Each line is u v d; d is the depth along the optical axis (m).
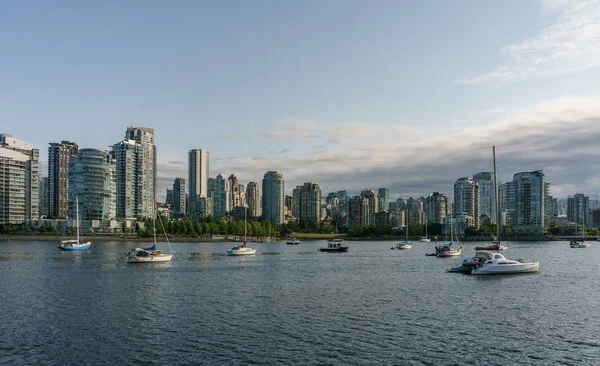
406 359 51.25
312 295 90.25
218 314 72.69
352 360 50.94
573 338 59.25
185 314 72.62
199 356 52.16
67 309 76.38
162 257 162.75
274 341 57.75
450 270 132.75
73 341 57.81
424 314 72.69
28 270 133.62
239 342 57.34
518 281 109.50
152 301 83.44
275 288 99.50
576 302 82.44
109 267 143.00
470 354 52.97
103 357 51.88
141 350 54.28
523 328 64.06
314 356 52.16
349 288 99.50
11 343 56.97
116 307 78.06
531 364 49.84
